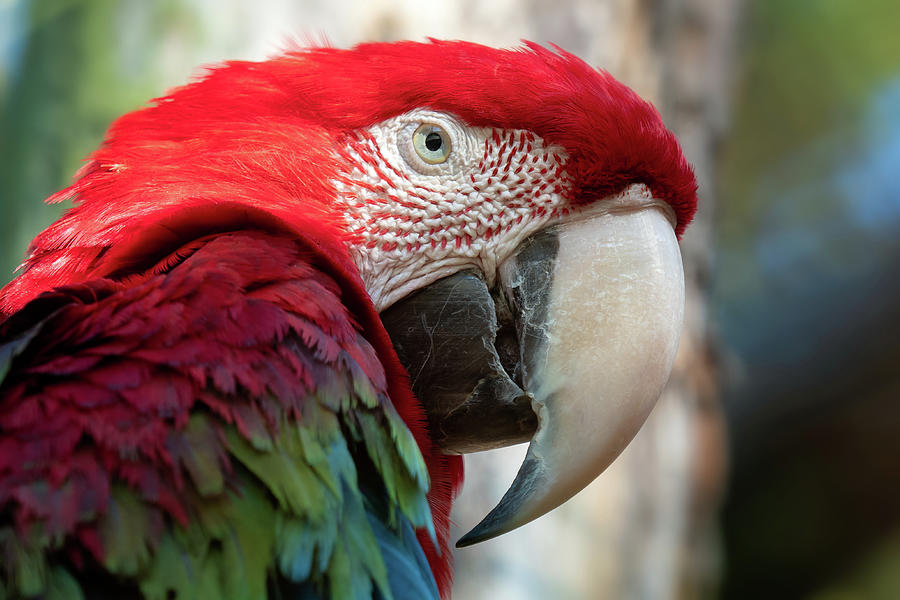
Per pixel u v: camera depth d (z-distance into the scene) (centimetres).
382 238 177
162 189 170
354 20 305
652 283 175
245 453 137
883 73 538
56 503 127
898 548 645
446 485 186
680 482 367
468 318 177
